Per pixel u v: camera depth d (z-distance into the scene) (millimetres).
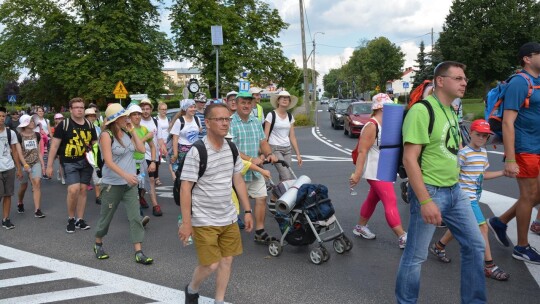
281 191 5480
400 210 7512
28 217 8008
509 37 54062
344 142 20078
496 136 4926
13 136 7367
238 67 35188
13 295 4551
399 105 3506
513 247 5469
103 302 4324
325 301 4191
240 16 37062
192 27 34125
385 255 5410
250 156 6020
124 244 6195
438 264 5043
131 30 33781
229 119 3660
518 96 4488
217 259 3756
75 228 7078
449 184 3373
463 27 55906
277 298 4293
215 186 3709
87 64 33062
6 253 5945
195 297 3988
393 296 4270
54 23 35188
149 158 8180
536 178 4754
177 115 8227
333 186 9703
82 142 6836
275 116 7090
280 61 38094
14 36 36094
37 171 7973
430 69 58812
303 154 15867
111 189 5352
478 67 55781
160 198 9320
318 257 5137
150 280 4867
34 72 36625
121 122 5316
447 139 3318
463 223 3428
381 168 3557
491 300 4090
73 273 5133
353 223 6801
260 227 5988
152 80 34406
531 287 4355
